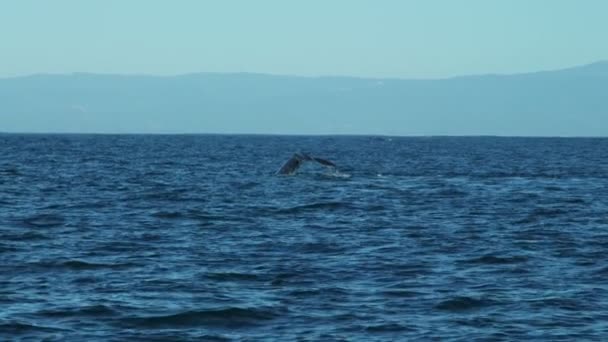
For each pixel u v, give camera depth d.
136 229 98.31
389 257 80.62
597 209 123.62
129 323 57.66
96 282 69.06
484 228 101.62
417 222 107.06
